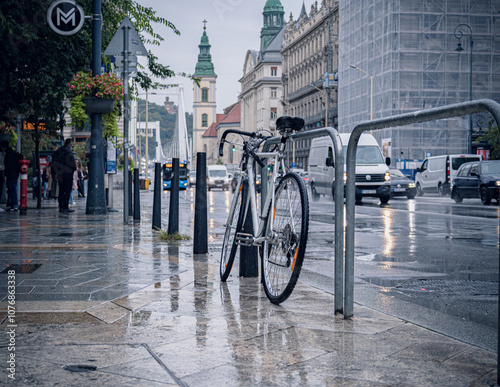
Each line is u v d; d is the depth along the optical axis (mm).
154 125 118250
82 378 2812
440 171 33406
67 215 15258
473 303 5012
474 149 48812
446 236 10781
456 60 50062
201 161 7332
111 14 17531
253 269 5715
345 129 63531
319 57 84188
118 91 14914
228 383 2771
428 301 5086
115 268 6254
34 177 26328
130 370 2938
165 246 8312
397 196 30516
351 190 4059
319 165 27797
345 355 3219
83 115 15164
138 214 13133
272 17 138875
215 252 7691
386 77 51094
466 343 3479
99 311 4215
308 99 90562
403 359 3156
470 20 50125
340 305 4152
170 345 3381
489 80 50281
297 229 4262
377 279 6207
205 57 194375
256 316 4105
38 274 5867
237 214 5594
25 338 3506
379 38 52781
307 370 2965
